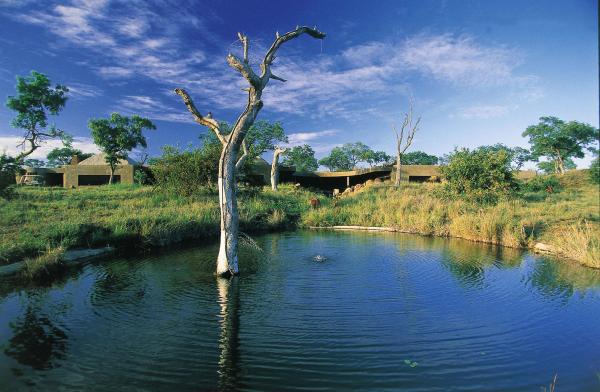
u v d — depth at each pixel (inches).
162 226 618.5
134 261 475.8
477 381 199.0
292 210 1011.3
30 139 1269.7
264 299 325.7
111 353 228.1
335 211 954.1
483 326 270.7
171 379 199.8
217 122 423.2
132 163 1737.2
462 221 705.6
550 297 333.4
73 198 930.1
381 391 189.2
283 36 410.3
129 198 976.3
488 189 891.4
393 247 585.6
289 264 459.2
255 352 229.6
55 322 275.4
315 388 191.6
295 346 237.8
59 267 424.5
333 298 328.8
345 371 208.1
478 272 419.8
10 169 775.1
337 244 616.4
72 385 193.8
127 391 188.4
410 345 240.2
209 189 1059.3
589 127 2129.7
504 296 335.9
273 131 1710.1
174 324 271.7
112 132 1502.2
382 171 1768.0
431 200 932.0
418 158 3083.2
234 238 406.3
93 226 571.8
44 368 210.8
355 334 255.4
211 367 212.1
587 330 263.9
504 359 223.0
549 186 1285.7
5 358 222.2
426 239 677.3
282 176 1806.1
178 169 986.7
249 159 1118.4
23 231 532.7
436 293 343.9
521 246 584.7
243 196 1047.0
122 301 320.5
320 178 1946.4
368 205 987.3
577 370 210.4
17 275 399.9
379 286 364.8
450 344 242.1
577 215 699.4
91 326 268.1
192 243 616.4
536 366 215.0
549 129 2252.7
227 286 363.9
